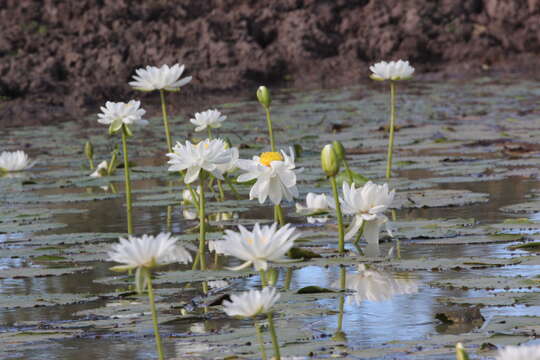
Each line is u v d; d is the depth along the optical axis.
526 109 19.83
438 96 23.45
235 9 30.14
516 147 13.97
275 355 4.24
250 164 6.90
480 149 14.21
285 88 27.41
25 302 6.10
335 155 7.22
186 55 27.48
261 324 5.37
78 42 26.59
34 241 8.28
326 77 29.14
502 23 31.88
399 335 5.05
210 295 6.23
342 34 30.73
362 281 6.46
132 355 4.88
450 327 5.18
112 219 9.49
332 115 20.05
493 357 4.50
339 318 5.47
